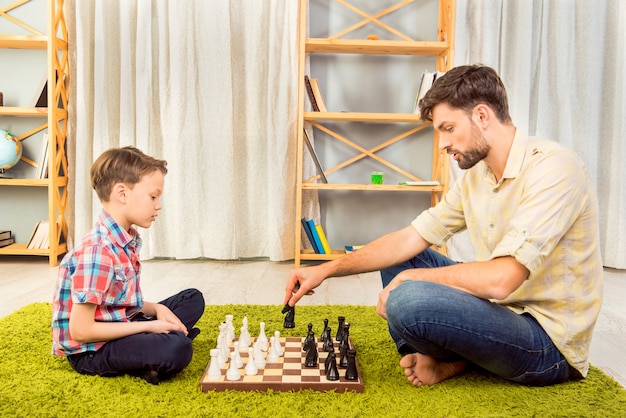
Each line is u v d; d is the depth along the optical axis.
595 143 3.26
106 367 1.38
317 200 3.30
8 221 3.35
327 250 3.15
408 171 3.38
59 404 1.23
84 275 1.31
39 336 1.72
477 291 1.22
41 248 3.13
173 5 3.11
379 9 3.31
